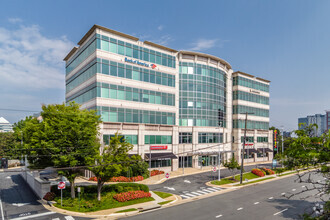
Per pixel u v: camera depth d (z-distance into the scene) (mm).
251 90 64125
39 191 26047
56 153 22078
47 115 23156
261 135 67375
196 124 49562
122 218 19500
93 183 32625
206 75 51625
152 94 42406
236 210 21578
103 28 36406
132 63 39750
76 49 44938
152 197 25984
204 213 20688
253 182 35656
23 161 44219
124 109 38250
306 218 8234
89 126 23688
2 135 51250
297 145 7363
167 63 45281
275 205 23250
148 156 40312
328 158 6770
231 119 60062
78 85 43062
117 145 23875
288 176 41531
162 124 43375
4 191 29266
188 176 39656
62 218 19328
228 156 57156
